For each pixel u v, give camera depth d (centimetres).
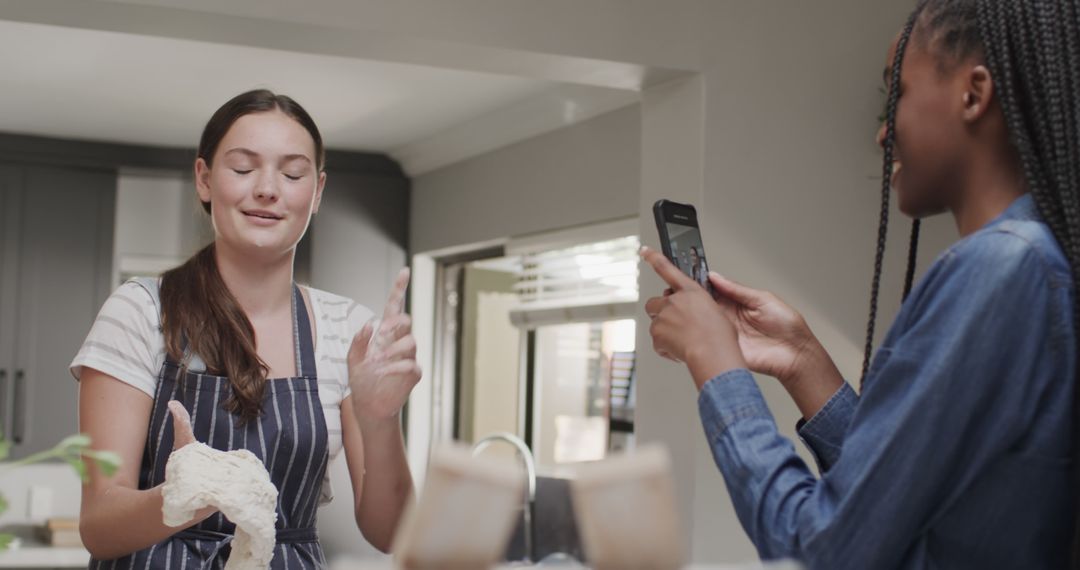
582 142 420
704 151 267
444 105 441
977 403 84
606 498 41
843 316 275
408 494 145
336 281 529
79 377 149
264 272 155
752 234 268
